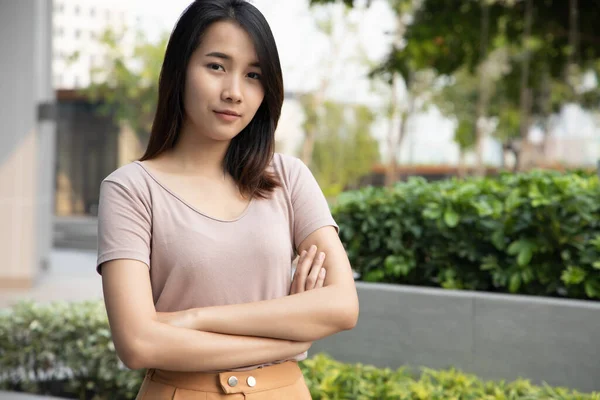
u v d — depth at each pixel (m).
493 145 21.20
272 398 1.56
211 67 1.55
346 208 3.93
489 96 16.56
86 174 21.81
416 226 3.73
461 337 3.39
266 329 1.52
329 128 21.52
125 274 1.49
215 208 1.60
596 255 3.32
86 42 19.20
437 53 9.80
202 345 1.47
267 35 1.57
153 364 1.46
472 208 3.62
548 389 2.97
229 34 1.54
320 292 1.60
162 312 1.51
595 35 9.27
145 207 1.55
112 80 19.52
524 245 3.41
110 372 3.91
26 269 9.42
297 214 1.71
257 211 1.63
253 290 1.59
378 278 3.81
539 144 15.24
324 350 3.68
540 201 3.35
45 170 10.77
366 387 3.11
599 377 3.13
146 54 19.28
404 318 3.51
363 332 3.60
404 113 19.97
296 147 21.89
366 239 3.90
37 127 9.37
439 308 3.43
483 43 9.44
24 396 3.89
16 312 4.27
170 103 1.61
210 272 1.55
